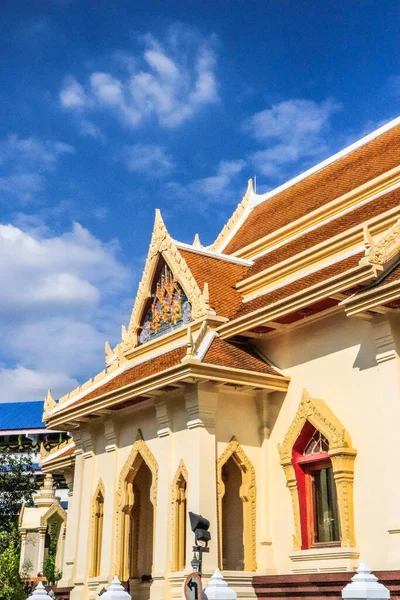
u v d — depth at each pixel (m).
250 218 28.59
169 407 20.20
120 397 20.66
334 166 26.02
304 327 19.62
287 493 19.02
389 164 22.36
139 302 24.33
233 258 24.09
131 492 21.47
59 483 51.69
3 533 30.73
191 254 23.19
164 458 19.95
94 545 22.30
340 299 17.66
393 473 15.78
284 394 19.80
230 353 20.09
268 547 19.03
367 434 17.12
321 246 20.08
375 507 16.56
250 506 19.31
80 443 24.28
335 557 16.94
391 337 16.39
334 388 18.30
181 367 18.31
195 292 21.59
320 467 18.52
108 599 11.48
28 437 57.56
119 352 24.91
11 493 40.28
